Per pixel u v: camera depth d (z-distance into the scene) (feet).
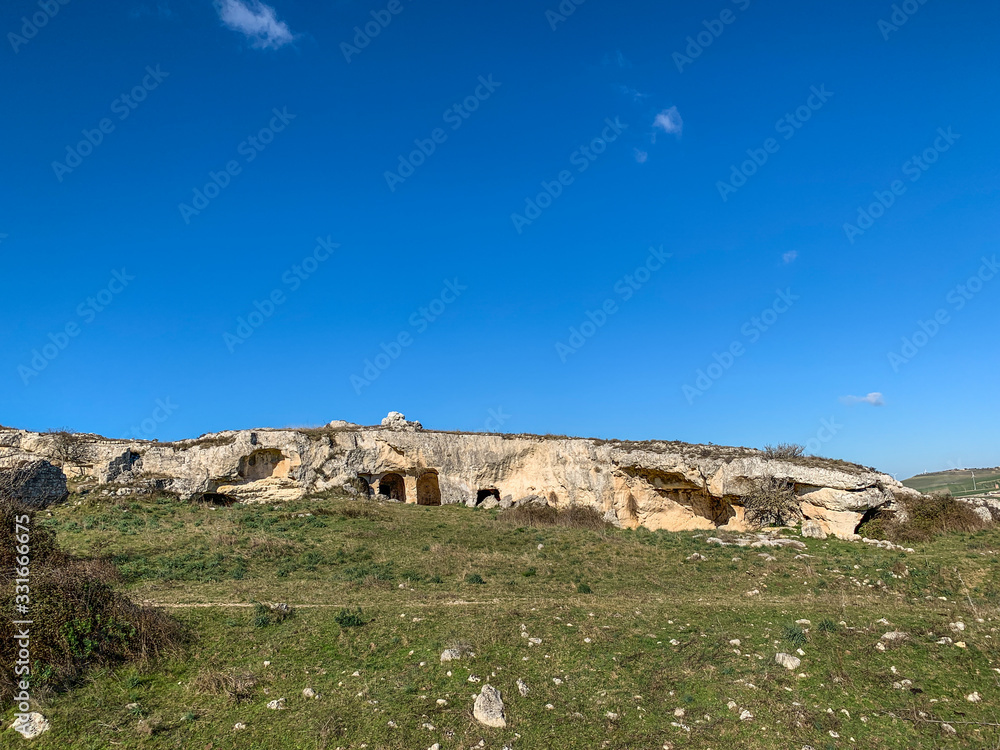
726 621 53.31
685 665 44.86
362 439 141.79
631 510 126.62
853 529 102.32
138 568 69.82
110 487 120.26
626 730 37.55
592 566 79.87
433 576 71.61
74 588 46.06
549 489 135.33
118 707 38.65
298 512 111.14
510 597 62.90
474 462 140.56
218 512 109.60
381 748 34.91
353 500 127.95
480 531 104.32
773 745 35.73
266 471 135.54
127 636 44.88
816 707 38.99
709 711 39.34
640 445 128.77
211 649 46.73
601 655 46.39
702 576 76.02
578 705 39.99
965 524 101.65
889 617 52.75
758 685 41.63
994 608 56.29
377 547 87.04
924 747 35.09
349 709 38.65
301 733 36.24
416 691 40.73
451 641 47.14
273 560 77.46
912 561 78.95
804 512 108.58
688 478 119.14
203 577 68.13
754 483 111.96
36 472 105.50
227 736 36.06
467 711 38.70
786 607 57.31
